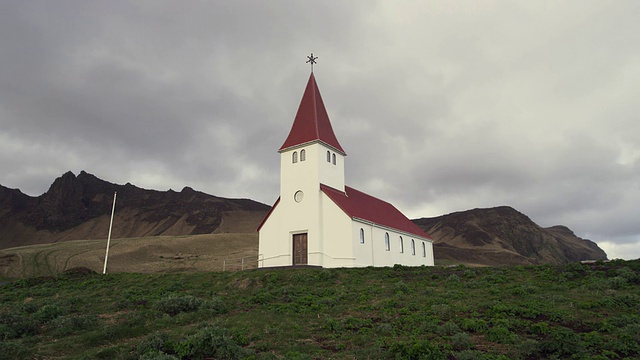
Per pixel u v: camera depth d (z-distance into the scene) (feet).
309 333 46.55
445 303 55.77
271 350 40.29
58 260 215.92
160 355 34.71
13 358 35.78
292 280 80.48
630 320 43.04
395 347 37.68
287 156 119.65
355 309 56.39
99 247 251.60
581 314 47.14
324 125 121.49
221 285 79.71
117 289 78.89
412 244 145.79
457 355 36.17
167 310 55.72
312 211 109.81
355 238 105.19
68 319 48.03
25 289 81.41
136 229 625.82
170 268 209.36
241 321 50.80
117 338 44.39
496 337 41.16
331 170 119.24
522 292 58.70
